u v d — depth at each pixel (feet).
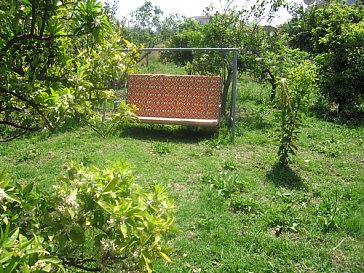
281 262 12.03
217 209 15.30
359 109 34.27
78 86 6.80
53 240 6.39
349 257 12.32
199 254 12.39
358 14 36.73
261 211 15.21
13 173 18.83
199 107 28.43
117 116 8.98
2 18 5.89
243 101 39.17
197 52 33.86
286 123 20.12
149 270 5.97
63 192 6.17
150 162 20.83
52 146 23.27
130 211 6.10
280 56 33.19
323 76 32.50
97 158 21.08
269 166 20.49
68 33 6.91
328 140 25.23
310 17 42.75
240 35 32.42
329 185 18.13
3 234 4.83
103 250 6.08
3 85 6.57
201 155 22.22
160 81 28.96
